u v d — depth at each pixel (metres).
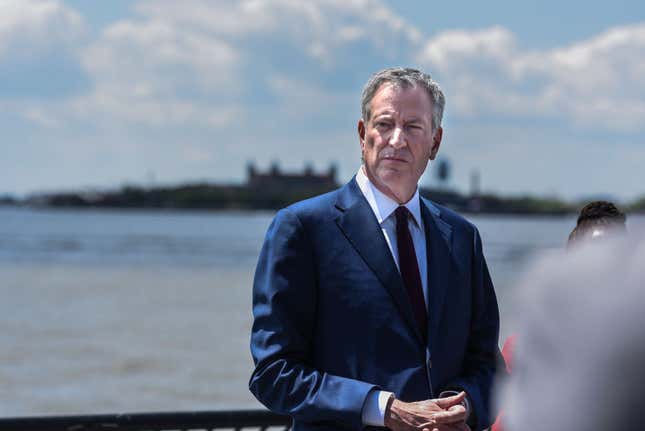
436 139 3.36
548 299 1.54
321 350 3.11
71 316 24.64
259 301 3.13
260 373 3.04
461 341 3.24
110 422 3.52
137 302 29.27
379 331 3.06
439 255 3.25
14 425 3.38
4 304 27.83
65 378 14.50
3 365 15.84
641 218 1.55
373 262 3.10
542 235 158.25
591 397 1.47
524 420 1.54
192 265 55.22
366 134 3.24
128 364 16.09
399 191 3.18
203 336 20.50
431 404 2.90
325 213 3.17
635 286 1.47
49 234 132.12
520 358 1.58
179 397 13.12
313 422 3.05
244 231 170.38
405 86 3.16
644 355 1.45
